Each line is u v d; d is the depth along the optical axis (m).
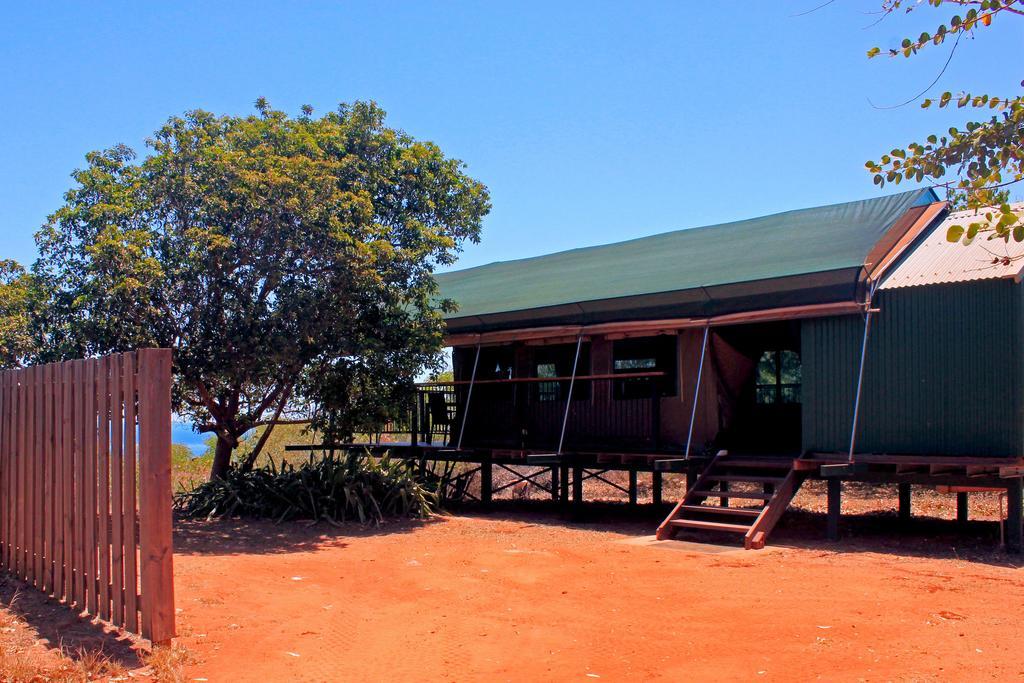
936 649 6.29
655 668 5.94
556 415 16.19
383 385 14.38
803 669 5.86
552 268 20.36
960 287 11.83
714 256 16.20
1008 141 4.81
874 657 6.11
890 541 12.18
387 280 13.68
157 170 12.74
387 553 10.85
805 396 13.15
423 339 14.34
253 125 13.84
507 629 7.03
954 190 5.14
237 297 12.59
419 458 17.53
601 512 16.25
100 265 11.59
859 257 12.72
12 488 8.28
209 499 14.08
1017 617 7.27
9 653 5.91
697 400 14.78
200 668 5.86
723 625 7.05
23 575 8.00
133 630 6.20
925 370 12.09
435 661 6.15
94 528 6.78
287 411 15.91
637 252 19.28
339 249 12.51
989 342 11.57
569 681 5.69
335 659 6.19
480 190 16.02
